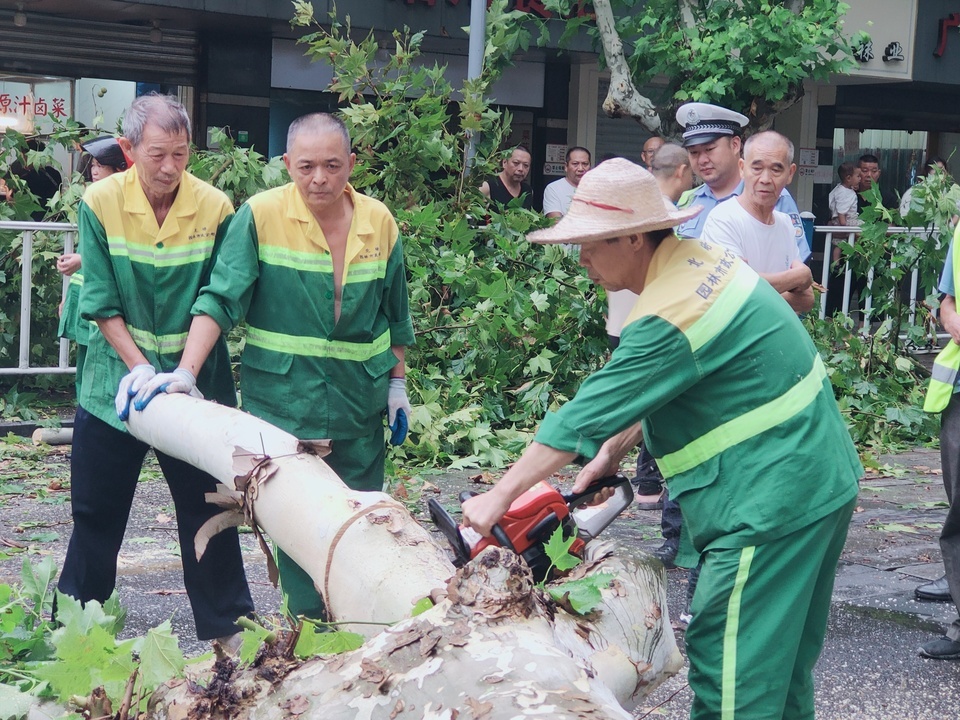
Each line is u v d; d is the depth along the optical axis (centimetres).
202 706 226
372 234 379
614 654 251
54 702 274
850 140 1619
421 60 1257
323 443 302
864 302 938
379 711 204
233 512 317
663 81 1339
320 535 276
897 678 407
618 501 320
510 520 276
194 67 1168
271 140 1230
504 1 841
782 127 1548
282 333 373
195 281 378
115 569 390
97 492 379
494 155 802
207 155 780
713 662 273
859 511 643
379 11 1096
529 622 216
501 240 762
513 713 191
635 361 264
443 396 748
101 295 362
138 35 1130
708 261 275
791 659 271
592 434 265
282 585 370
